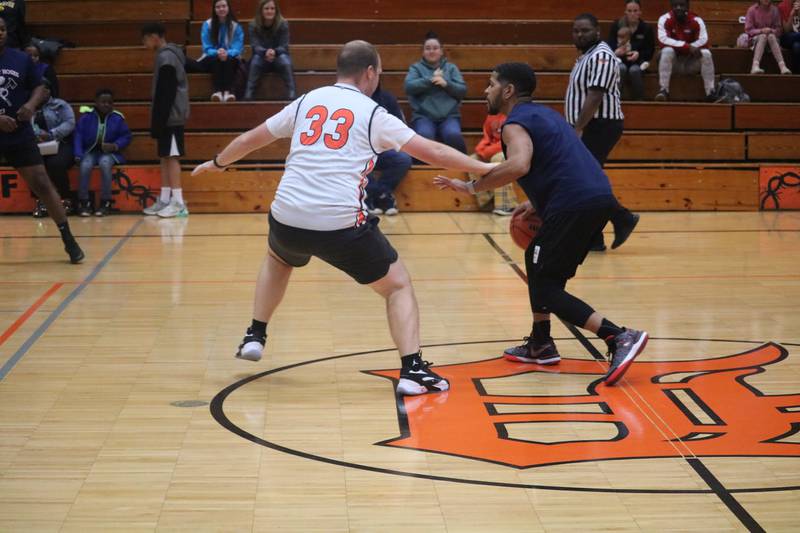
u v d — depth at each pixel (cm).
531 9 1520
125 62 1423
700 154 1341
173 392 521
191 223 1181
